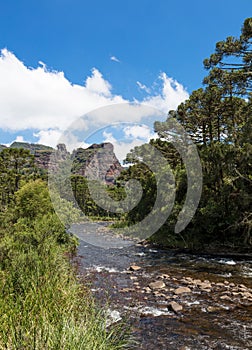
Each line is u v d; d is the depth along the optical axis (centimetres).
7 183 2902
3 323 368
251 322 643
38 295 474
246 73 1591
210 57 1678
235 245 1631
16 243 802
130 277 1023
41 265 624
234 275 1080
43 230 983
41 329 343
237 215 1631
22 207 1437
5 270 604
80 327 372
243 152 1580
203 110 2042
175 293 841
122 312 674
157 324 624
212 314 687
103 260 1330
